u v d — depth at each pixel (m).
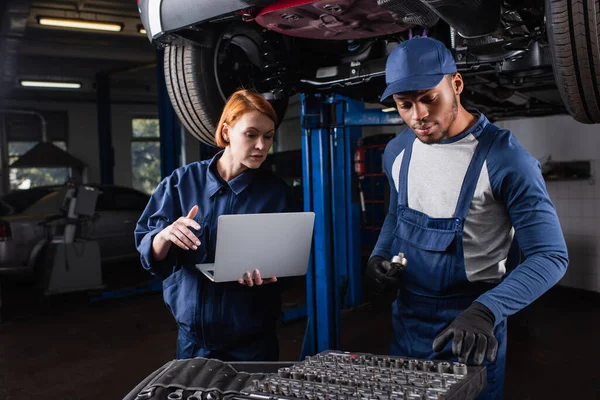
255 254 1.44
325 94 2.77
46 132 13.67
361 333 4.30
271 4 1.85
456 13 1.53
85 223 6.16
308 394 0.98
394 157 1.67
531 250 1.34
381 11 1.85
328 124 2.84
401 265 1.48
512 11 1.79
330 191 2.91
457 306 1.53
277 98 2.49
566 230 5.65
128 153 14.79
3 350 4.07
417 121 1.33
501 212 1.47
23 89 12.69
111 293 5.68
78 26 8.24
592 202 5.41
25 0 6.29
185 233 1.44
